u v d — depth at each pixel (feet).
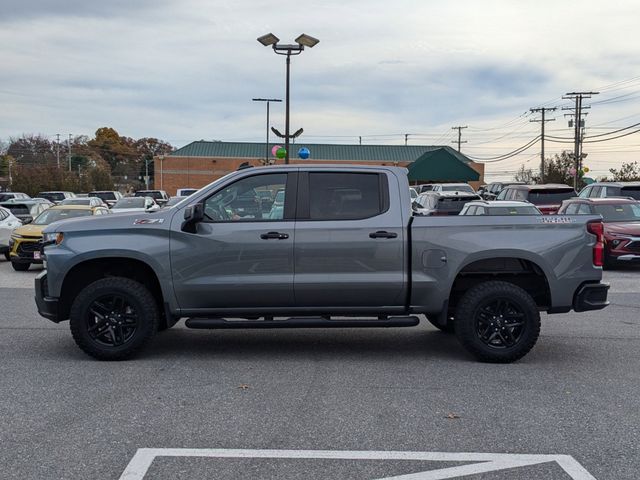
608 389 20.68
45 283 24.09
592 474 14.20
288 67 83.05
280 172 23.97
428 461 14.87
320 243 23.27
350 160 235.20
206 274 23.39
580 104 195.11
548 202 73.20
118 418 17.67
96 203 74.13
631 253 53.52
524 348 23.56
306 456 15.10
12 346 26.27
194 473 14.15
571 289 23.86
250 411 18.30
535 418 17.87
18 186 235.20
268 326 23.59
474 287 23.76
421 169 134.31
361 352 25.67
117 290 23.45
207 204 23.79
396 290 23.52
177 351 25.66
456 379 21.75
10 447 15.61
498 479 13.96
